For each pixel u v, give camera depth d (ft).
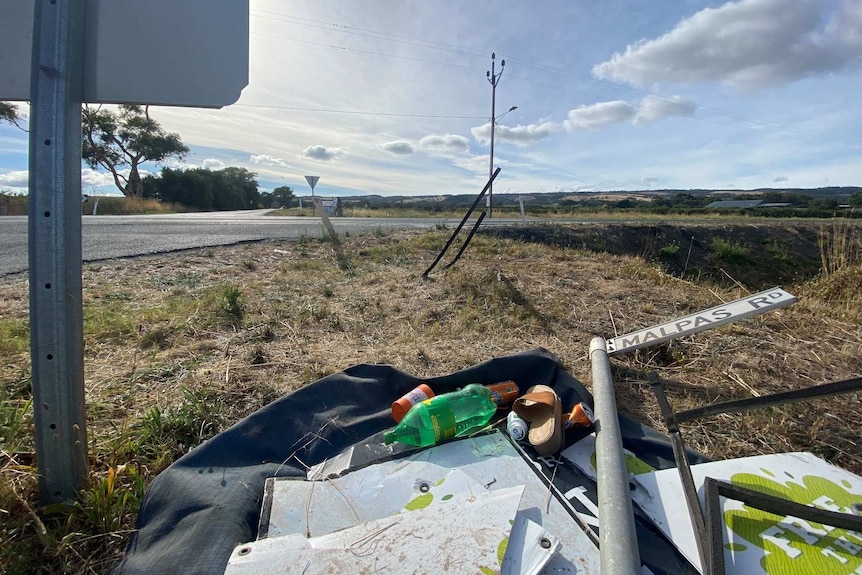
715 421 7.25
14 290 13.41
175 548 4.30
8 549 4.36
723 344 10.62
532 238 40.52
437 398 6.42
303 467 5.90
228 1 5.06
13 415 6.02
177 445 6.24
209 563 4.09
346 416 6.88
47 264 4.68
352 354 9.55
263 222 43.65
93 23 4.75
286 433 6.33
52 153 4.60
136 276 15.62
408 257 20.63
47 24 4.50
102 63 4.79
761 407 6.30
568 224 49.19
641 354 9.91
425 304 13.10
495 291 14.37
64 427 4.91
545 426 6.07
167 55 4.92
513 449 5.95
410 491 5.13
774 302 9.26
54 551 4.41
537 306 13.25
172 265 17.63
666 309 13.47
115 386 7.68
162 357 8.98
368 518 4.75
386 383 7.66
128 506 5.04
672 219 71.56
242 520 4.69
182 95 5.01
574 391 7.61
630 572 3.74
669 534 4.69
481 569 3.80
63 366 4.85
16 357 8.66
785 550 4.36
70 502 4.86
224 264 18.38
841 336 11.63
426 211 87.81
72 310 4.85
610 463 5.19
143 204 87.45
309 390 7.06
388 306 12.83
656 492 5.25
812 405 7.89
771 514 4.75
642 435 6.60
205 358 9.01
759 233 62.44
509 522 4.30
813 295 16.35
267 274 16.87
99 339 9.72
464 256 20.94
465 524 4.27
